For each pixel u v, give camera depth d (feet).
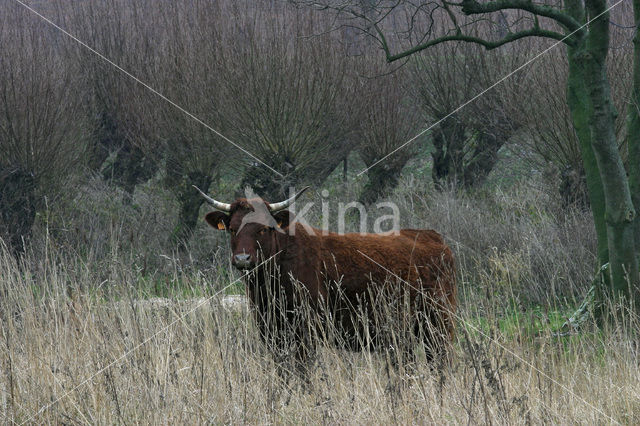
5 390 40.37
